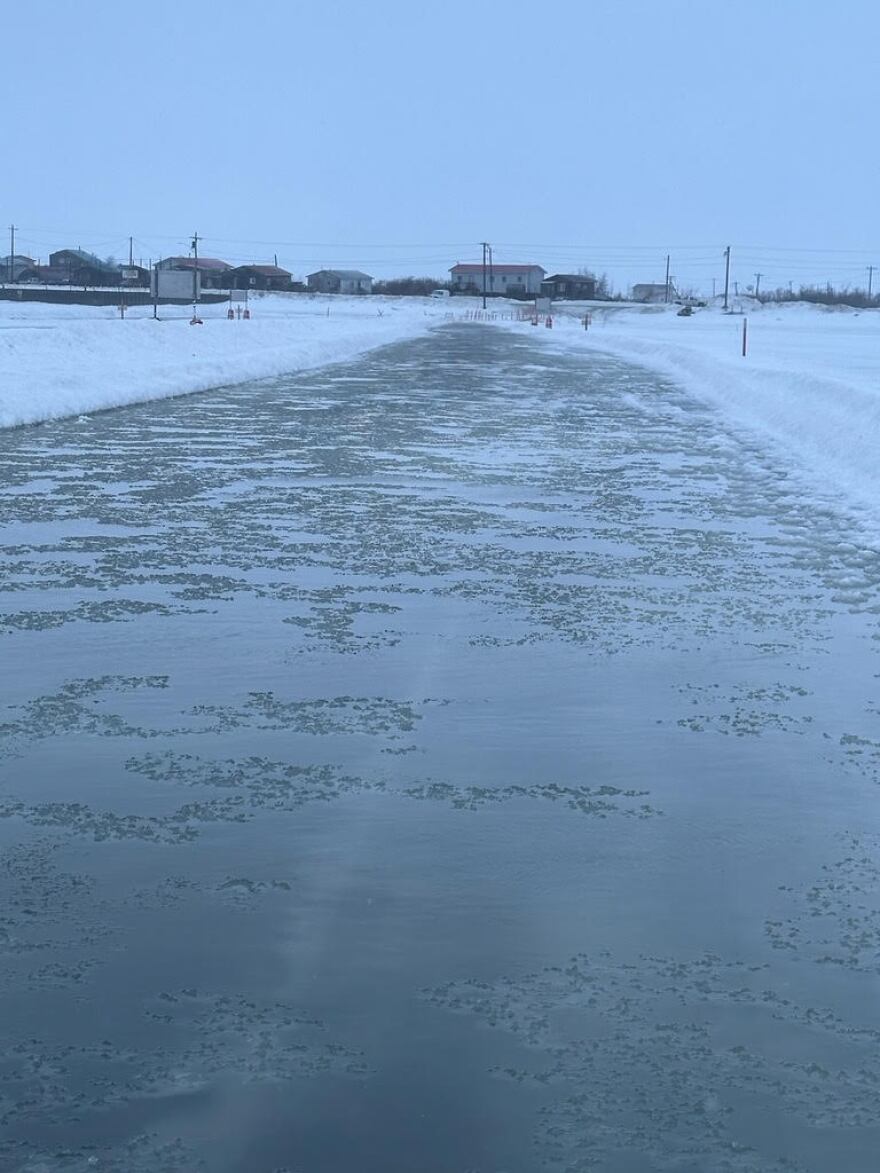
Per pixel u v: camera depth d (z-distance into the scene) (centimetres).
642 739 724
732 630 965
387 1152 360
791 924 505
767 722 758
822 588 1115
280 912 507
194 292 9694
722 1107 383
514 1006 439
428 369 4288
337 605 1016
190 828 590
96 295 12206
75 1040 414
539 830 596
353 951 477
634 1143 365
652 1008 439
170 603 1012
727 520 1452
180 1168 353
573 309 16450
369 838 583
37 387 2591
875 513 1486
